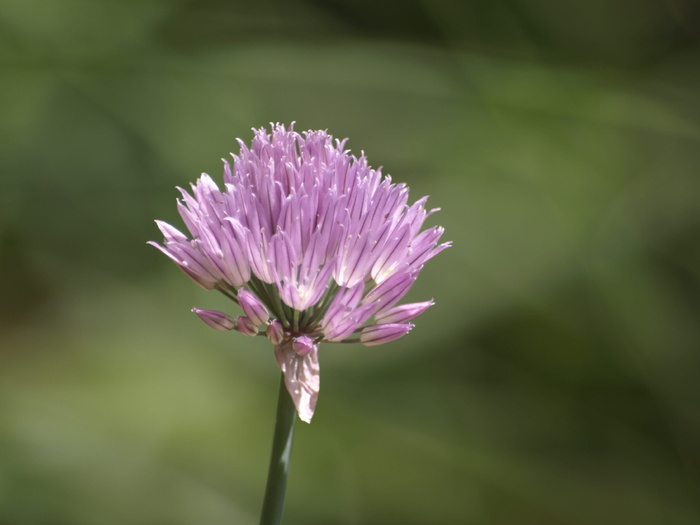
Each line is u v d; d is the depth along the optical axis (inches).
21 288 36.7
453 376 35.2
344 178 15.7
